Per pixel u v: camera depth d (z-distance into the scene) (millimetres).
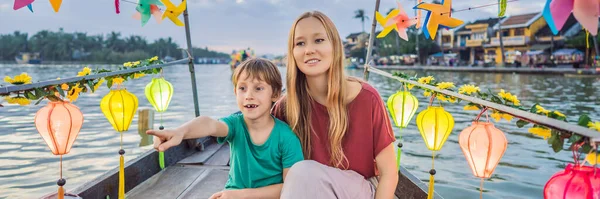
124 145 7711
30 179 5801
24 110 12570
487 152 1656
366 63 3658
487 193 5250
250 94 1912
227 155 3854
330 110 1980
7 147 7594
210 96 19766
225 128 1993
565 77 30312
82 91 2160
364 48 63938
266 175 2039
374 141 2008
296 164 1745
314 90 2055
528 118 1403
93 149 7402
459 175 6008
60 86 1910
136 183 2932
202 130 1817
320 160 2049
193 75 4020
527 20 41719
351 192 1787
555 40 39094
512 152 7309
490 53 46406
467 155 1722
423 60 55281
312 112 2064
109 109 2371
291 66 2049
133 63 2916
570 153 7172
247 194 1942
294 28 1993
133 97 2453
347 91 2033
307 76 2041
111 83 2465
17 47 99000
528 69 35062
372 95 2010
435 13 2203
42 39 100750
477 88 1860
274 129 2023
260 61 1986
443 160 6855
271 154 2010
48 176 5934
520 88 21469
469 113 12523
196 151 3951
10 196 5164
